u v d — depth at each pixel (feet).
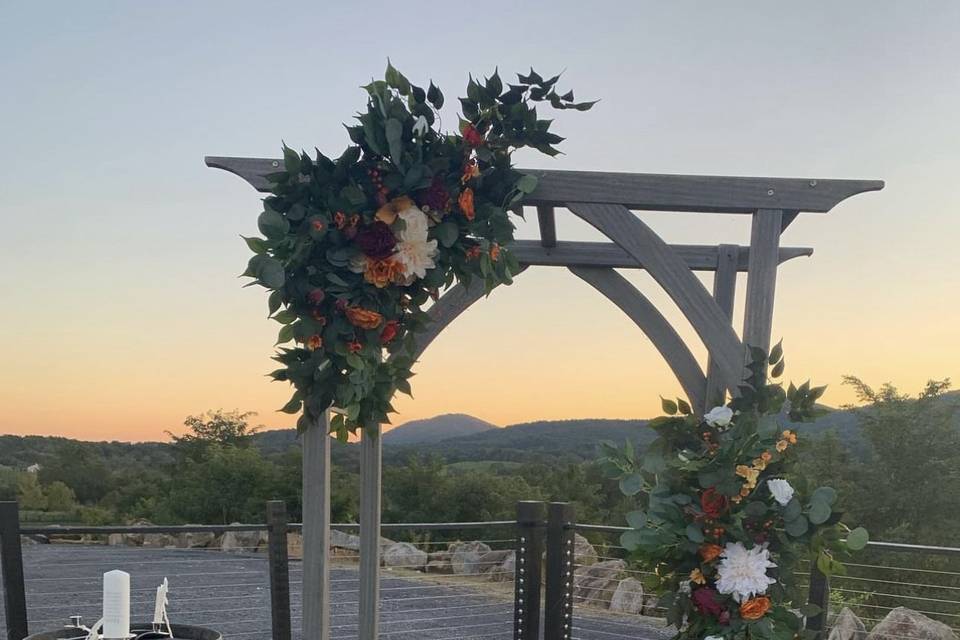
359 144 8.73
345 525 13.85
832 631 19.19
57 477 63.21
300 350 8.66
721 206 10.00
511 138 9.33
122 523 52.85
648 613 22.18
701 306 10.00
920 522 50.08
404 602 23.65
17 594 12.09
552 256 13.20
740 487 8.97
